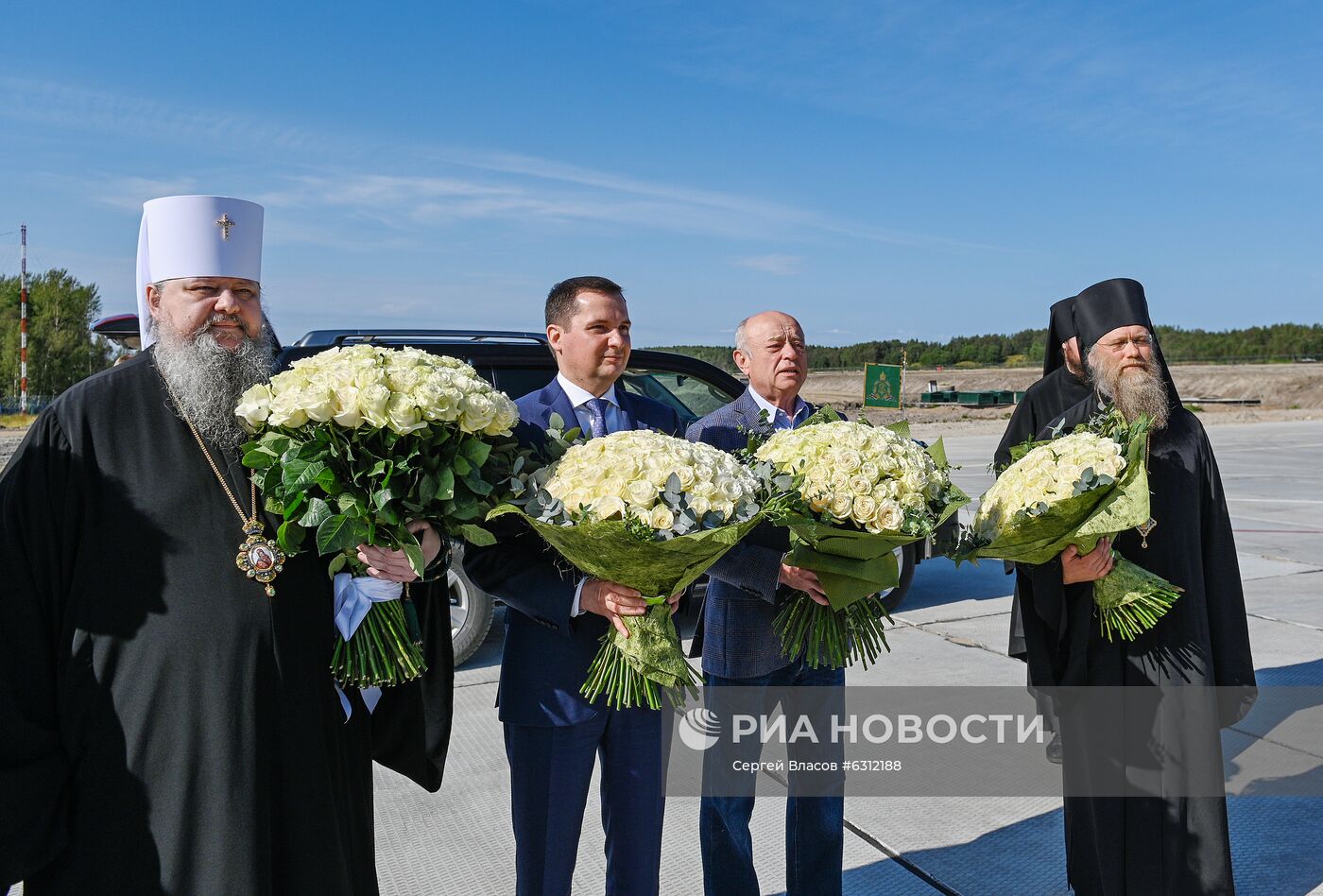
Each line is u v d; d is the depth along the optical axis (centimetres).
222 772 201
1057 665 298
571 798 263
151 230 225
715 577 293
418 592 253
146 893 199
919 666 555
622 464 222
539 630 263
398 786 411
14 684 199
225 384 220
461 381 221
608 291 283
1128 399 290
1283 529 1009
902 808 384
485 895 324
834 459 254
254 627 209
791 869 304
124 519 208
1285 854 343
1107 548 275
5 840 189
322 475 204
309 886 210
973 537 275
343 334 543
